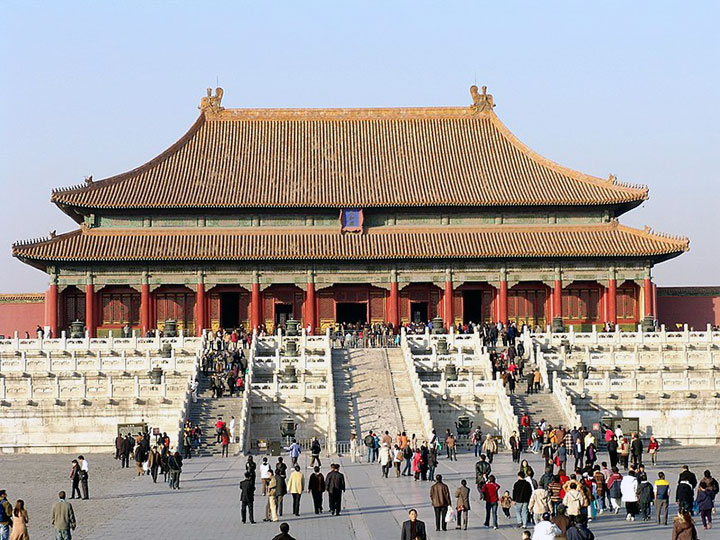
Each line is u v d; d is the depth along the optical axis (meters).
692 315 146.75
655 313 142.50
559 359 103.50
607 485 61.31
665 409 93.69
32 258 137.75
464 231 145.62
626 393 94.12
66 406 90.81
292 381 99.06
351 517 59.25
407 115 160.25
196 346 112.19
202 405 92.94
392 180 149.62
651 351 108.81
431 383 95.12
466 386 94.38
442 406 93.94
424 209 145.88
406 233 145.50
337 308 144.75
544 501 53.28
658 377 95.44
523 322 144.75
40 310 146.62
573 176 150.00
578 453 77.31
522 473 55.88
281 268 142.12
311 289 141.88
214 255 139.75
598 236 144.38
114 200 142.62
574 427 89.25
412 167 152.62
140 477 76.44
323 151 155.50
